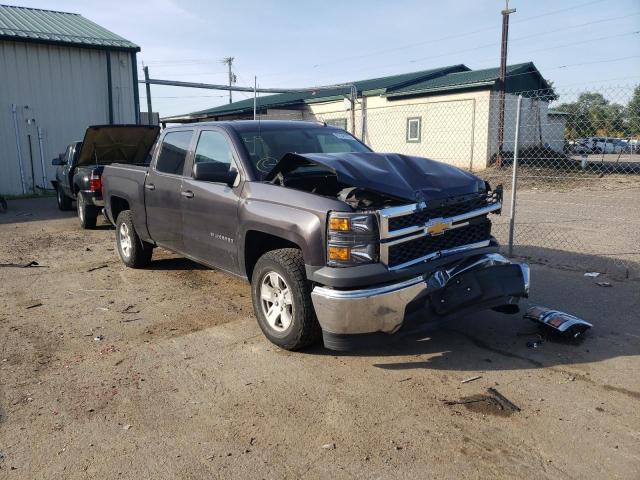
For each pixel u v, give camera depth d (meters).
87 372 4.10
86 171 10.23
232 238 4.86
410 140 24.14
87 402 3.65
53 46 18.89
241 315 5.32
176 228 5.83
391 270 3.85
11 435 3.26
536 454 2.99
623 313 5.09
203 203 5.21
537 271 6.55
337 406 3.54
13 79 18.28
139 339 4.75
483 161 21.48
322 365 4.16
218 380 3.94
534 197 14.43
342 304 3.76
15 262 7.77
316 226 3.94
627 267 6.62
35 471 2.92
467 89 21.80
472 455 2.99
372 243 3.82
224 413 3.48
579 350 4.33
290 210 4.18
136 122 20.97
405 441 3.13
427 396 3.66
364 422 3.34
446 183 4.26
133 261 7.11
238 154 4.91
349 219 3.80
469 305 4.14
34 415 3.49
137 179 6.62
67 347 4.59
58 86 19.17
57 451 3.10
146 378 3.99
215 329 4.95
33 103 18.73
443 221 4.11
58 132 19.36
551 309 5.18
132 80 20.67
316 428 3.29
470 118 21.91
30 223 11.79
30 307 5.69
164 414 3.48
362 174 3.97
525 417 3.37
